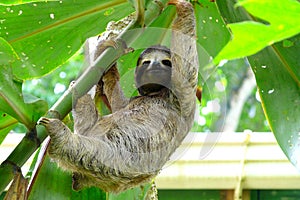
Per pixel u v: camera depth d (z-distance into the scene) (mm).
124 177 7516
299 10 2295
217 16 9023
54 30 8695
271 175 11273
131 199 8414
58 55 8930
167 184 11422
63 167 7277
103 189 7754
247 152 11570
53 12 8516
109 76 7543
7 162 6289
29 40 8742
